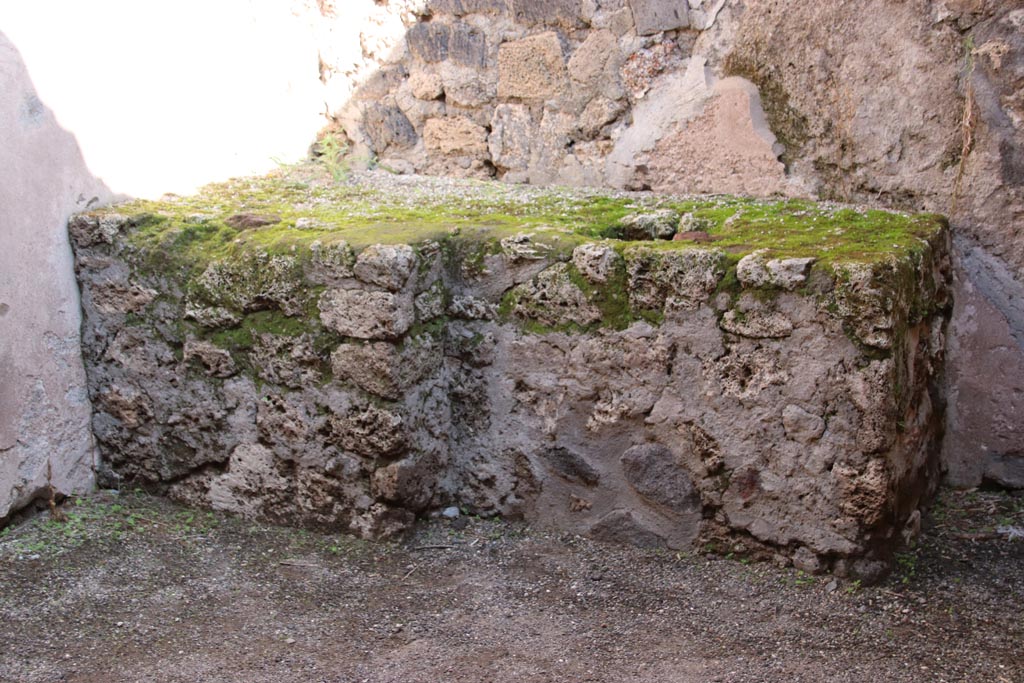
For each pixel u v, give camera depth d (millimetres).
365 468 3146
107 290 3348
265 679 2502
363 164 4367
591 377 3076
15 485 3156
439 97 4219
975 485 3400
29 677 2502
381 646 2658
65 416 3352
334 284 3057
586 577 2992
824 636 2658
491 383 3236
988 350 3291
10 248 3078
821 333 2748
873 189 3436
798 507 2893
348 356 3074
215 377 3279
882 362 2697
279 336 3158
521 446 3230
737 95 3611
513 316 3162
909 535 3033
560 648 2637
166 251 3275
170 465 3412
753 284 2799
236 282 3184
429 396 3211
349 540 3199
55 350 3299
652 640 2670
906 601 2799
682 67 3709
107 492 3482
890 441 2754
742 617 2768
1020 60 3051
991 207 3195
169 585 2949
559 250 3064
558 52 3908
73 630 2715
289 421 3203
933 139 3289
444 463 3316
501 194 3848
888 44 3297
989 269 3242
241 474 3320
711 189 3744
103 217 3307
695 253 2867
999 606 2783
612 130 3883
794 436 2846
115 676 2512
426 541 3199
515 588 2949
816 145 3514
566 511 3219
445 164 4273
